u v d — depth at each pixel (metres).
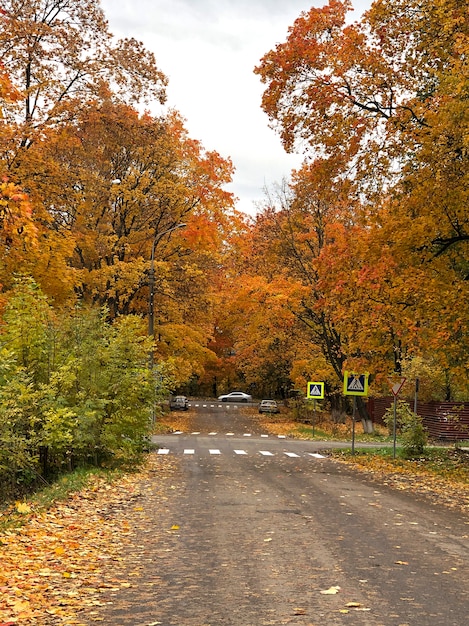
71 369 16.11
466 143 14.79
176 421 48.84
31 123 23.31
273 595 6.66
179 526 10.55
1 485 14.34
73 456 17.83
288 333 46.19
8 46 23.64
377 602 6.42
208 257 37.91
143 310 39.56
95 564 8.04
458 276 21.22
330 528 10.41
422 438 23.86
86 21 26.31
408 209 19.78
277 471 19.08
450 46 18.16
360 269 20.91
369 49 20.19
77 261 35.94
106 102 26.31
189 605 6.33
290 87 20.48
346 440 35.69
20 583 6.99
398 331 19.89
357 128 19.44
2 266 20.41
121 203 34.84
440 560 8.32
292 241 39.56
